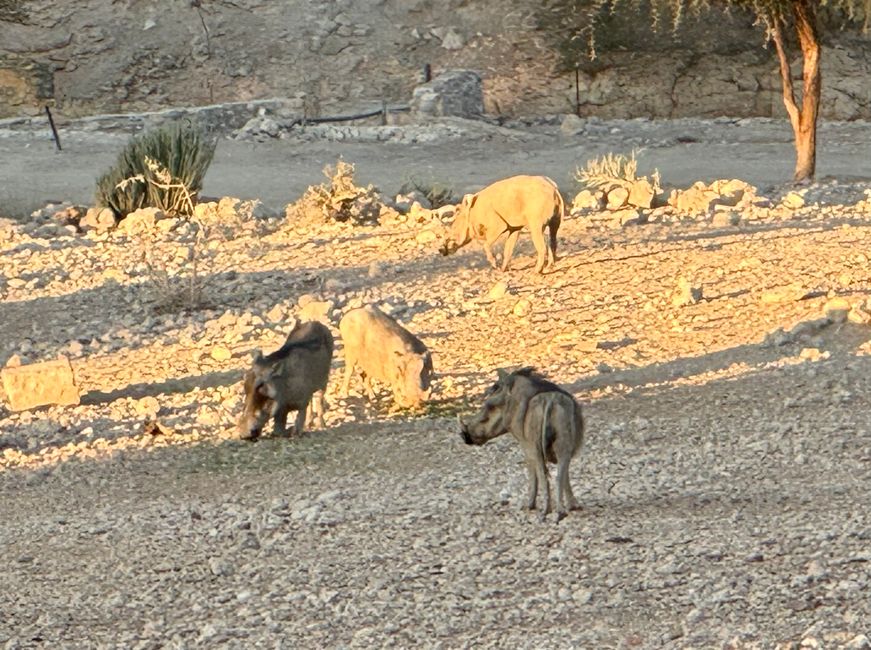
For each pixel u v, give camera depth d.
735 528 26.55
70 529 29.69
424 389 37.25
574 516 27.78
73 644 23.02
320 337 36.00
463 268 56.97
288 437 36.00
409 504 29.61
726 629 21.62
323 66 127.31
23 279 60.03
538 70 126.88
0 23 129.75
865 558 24.33
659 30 127.00
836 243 58.12
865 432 33.25
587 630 22.06
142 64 127.19
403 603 23.86
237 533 28.50
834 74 125.06
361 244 63.81
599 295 51.09
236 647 22.34
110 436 37.62
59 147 103.75
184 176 76.25
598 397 38.34
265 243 65.88
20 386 40.88
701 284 51.66
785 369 39.94
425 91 117.00
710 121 121.00
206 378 43.19
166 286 54.16
